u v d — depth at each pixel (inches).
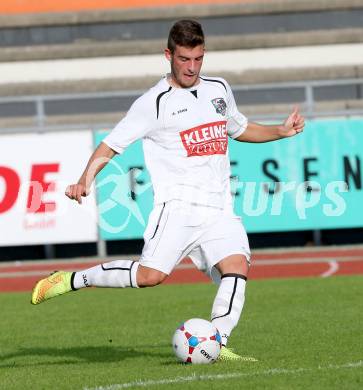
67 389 783.7
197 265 930.7
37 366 956.6
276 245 2475.4
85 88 2957.7
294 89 2893.7
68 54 3105.3
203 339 882.1
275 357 945.5
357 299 1496.1
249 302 1504.7
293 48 3125.0
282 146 2309.3
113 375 850.1
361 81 2452.0
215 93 904.3
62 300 1657.2
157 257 892.0
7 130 2282.2
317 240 2432.3
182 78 881.5
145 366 908.6
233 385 765.9
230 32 3257.9
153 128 891.4
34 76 3105.3
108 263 920.9
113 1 3361.2
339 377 800.3
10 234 2295.8
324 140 2322.8
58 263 2332.7
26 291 1860.2
